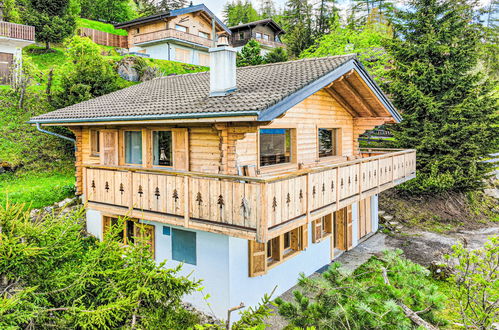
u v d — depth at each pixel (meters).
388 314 4.94
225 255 8.44
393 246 14.17
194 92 10.56
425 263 12.34
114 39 41.44
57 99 17.69
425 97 17.14
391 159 12.68
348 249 13.52
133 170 8.73
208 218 7.42
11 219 5.21
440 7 17.42
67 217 6.66
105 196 9.52
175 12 33.47
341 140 13.16
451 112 17.12
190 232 9.09
